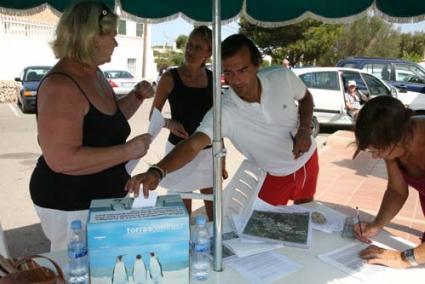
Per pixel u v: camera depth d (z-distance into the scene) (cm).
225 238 164
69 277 130
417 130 144
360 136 139
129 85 1272
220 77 126
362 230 169
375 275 141
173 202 130
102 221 116
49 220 178
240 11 315
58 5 266
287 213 186
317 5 291
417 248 145
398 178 167
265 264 146
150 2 304
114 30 168
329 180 504
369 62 984
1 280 117
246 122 210
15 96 1331
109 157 167
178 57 2808
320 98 841
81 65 167
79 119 160
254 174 245
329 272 142
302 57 2441
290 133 226
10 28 1370
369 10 273
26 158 612
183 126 277
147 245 117
